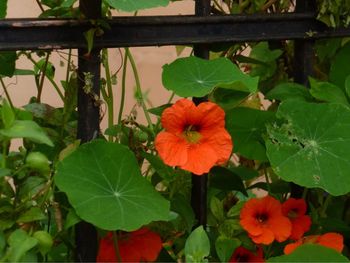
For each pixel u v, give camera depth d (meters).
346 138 1.02
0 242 0.94
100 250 1.01
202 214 1.05
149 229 1.04
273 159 1.00
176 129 0.99
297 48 1.08
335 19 1.07
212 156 0.99
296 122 1.02
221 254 1.02
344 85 1.10
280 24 1.05
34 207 0.96
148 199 0.98
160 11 1.63
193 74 1.01
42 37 0.96
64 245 1.04
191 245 0.97
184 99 0.99
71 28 0.97
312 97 1.07
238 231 1.06
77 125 1.01
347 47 1.10
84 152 0.97
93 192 0.96
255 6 1.13
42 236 0.95
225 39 1.03
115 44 0.98
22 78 1.57
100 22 0.97
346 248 1.12
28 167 0.97
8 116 0.94
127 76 1.65
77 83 1.01
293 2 1.20
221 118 1.00
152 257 1.01
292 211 1.06
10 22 0.95
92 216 0.94
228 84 0.98
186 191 1.08
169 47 1.67
